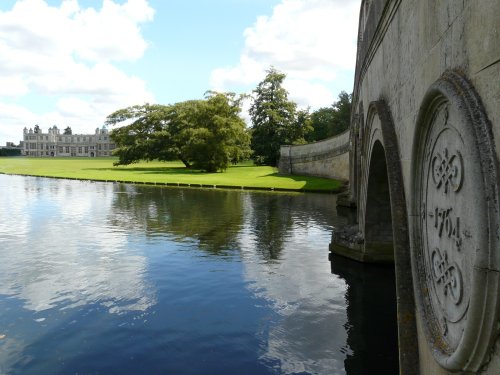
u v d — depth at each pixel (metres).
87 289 12.27
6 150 167.62
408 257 5.99
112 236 19.78
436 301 4.52
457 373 3.62
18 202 32.81
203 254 16.41
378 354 8.57
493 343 3.01
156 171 68.81
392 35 7.18
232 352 8.63
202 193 40.53
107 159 124.19
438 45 4.29
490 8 3.03
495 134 2.97
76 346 8.84
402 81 6.29
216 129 63.88
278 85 73.25
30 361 8.24
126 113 76.19
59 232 20.73
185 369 8.00
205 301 11.39
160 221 24.16
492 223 2.96
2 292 11.96
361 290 12.14
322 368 8.08
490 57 3.03
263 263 15.09
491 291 2.94
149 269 14.35
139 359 8.35
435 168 4.47
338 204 30.78
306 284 12.74
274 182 48.34
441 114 4.23
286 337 9.31
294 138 73.56
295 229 21.75
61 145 178.62
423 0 4.89
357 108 17.86
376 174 12.16
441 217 4.31
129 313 10.56
